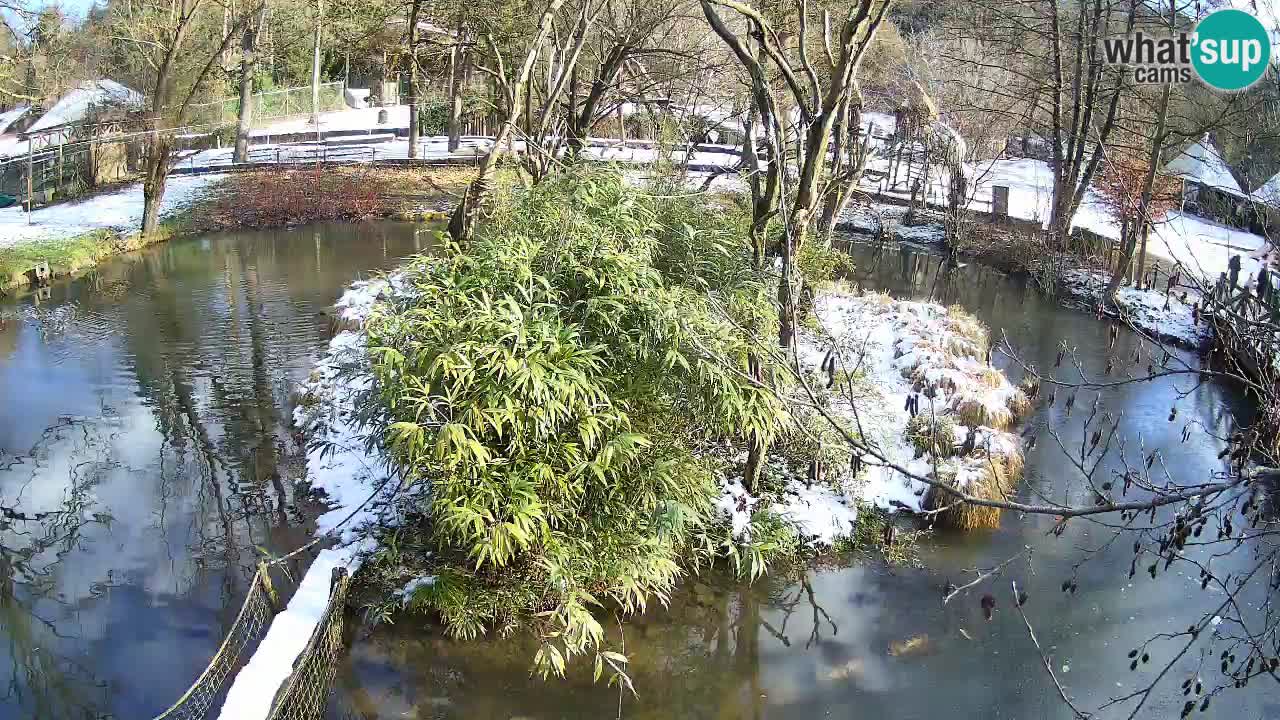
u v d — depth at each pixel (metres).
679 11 16.66
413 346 7.04
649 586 7.74
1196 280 5.57
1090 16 20.38
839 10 15.38
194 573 8.13
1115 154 16.34
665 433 7.73
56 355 13.63
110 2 27.84
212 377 12.75
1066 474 10.05
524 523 6.50
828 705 6.71
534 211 8.27
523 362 6.49
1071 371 13.40
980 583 8.15
